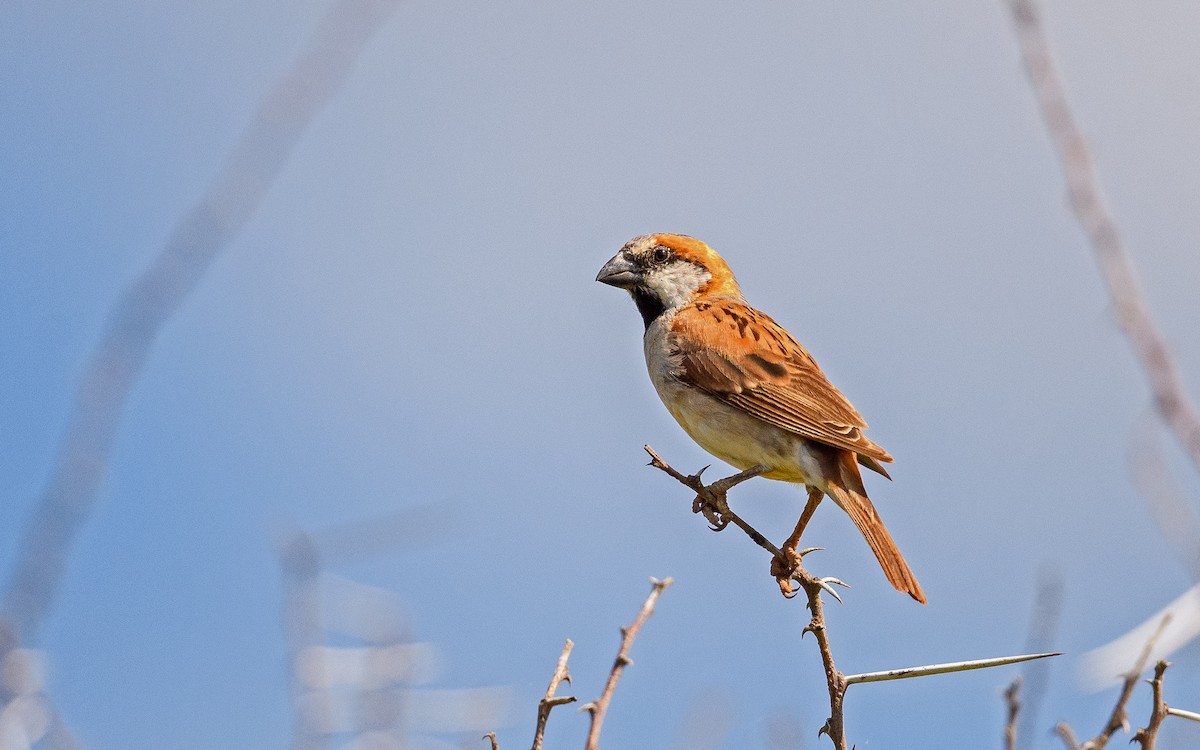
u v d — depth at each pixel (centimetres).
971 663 650
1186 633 584
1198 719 586
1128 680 589
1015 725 611
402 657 750
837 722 716
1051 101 588
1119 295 569
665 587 626
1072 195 581
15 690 646
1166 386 555
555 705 596
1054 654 609
